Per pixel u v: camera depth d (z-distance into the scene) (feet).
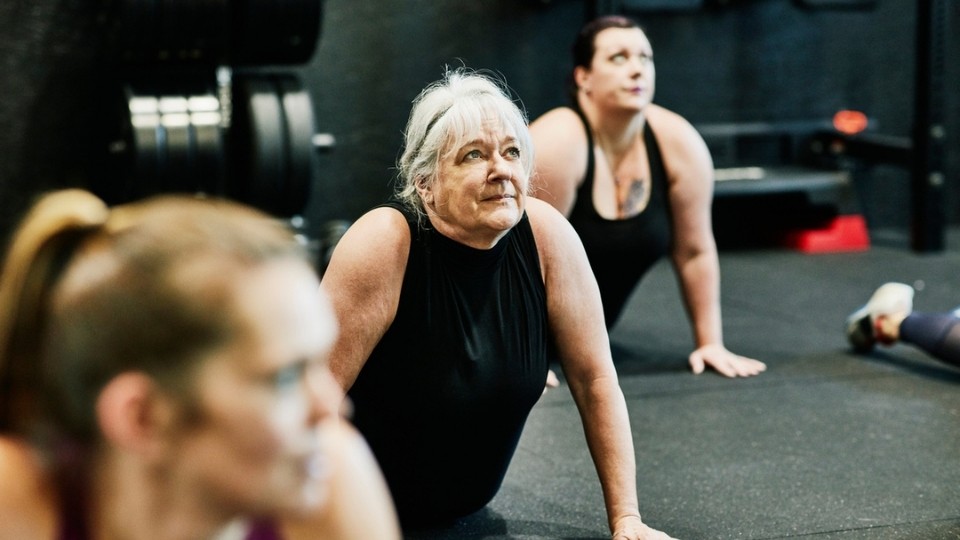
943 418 9.10
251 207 14.05
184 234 1.91
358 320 5.65
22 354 2.11
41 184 15.25
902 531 6.70
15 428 2.22
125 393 1.87
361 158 16.96
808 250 17.71
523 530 6.66
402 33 16.83
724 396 9.80
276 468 1.92
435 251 5.70
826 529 6.74
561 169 9.39
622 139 9.59
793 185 17.43
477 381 5.83
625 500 6.00
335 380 5.70
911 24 19.30
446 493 6.41
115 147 13.92
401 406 5.92
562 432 8.78
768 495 7.32
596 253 9.73
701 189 10.05
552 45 17.56
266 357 1.87
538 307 5.93
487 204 5.49
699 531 6.71
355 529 2.58
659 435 8.69
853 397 9.73
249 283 1.88
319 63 16.52
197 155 13.33
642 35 9.46
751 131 18.58
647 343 11.89
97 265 1.92
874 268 16.25
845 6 18.70
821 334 12.26
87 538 2.16
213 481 1.91
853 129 18.75
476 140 5.49
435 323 5.76
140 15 12.98
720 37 18.47
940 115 17.04
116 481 2.00
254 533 2.47
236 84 14.10
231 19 14.02
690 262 10.50
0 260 8.84
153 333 1.85
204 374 1.85
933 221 17.30
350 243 5.69
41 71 15.03
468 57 17.20
